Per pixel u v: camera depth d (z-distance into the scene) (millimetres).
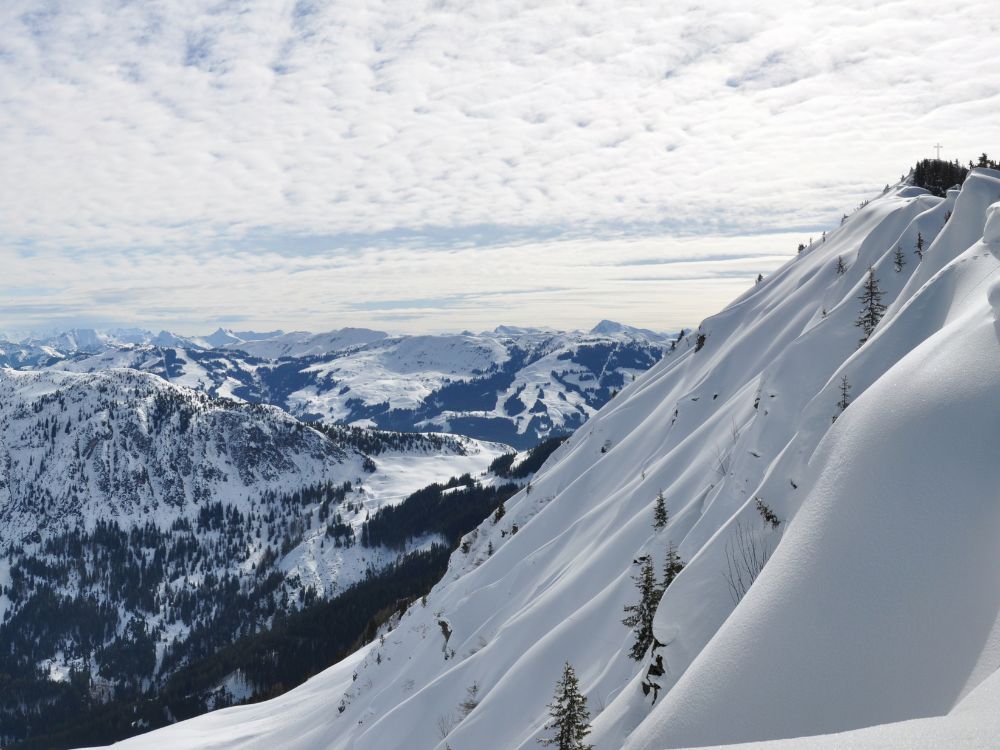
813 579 14195
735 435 52906
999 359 15359
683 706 14312
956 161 102562
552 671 40000
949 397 15258
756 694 13117
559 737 24672
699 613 23219
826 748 6094
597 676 35062
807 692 12445
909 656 11617
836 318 52969
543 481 115375
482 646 64000
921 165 104562
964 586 11836
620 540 52438
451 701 53312
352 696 93875
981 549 12164
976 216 48562
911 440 15000
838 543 14375
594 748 23688
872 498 14586
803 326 73875
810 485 18188
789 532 16391
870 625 12508
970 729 5801
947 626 11508
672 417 84188
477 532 127812
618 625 37938
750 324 95500
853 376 29422
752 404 55531
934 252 48844
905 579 12711
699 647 22141
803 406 42875
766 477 27391
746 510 26156
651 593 31047
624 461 87750
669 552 32125
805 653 13008
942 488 13617
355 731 73750
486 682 51219
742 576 23250
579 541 67500
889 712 11195
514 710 39625
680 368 109250
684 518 42250
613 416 112000
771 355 73438
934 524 13164
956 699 10391
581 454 110812
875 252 72125
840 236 94500
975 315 17750
